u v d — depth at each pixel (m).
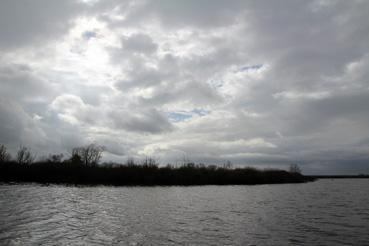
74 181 140.88
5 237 30.77
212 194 100.94
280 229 40.53
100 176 147.12
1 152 152.50
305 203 76.56
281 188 147.50
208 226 41.72
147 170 163.00
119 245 29.78
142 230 37.31
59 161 160.12
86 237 32.34
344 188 159.75
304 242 33.44
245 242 32.91
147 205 64.56
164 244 30.97
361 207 68.25
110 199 73.00
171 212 55.12
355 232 39.09
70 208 53.44
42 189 92.00
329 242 33.59
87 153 175.00
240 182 185.50
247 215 53.66
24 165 144.88
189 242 32.19
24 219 40.66
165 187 135.25
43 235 32.31
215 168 199.38
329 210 62.44
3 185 103.81
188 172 175.00
